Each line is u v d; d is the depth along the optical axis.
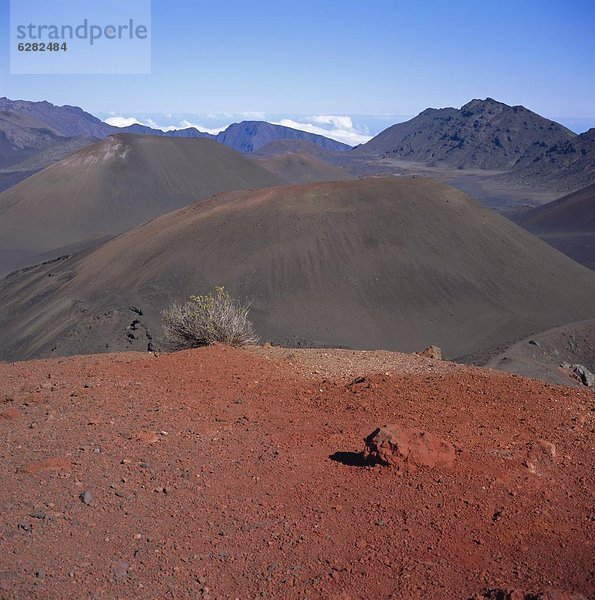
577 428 7.55
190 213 77.38
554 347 46.81
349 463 6.50
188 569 4.77
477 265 67.94
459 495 5.73
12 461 6.22
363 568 4.77
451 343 57.19
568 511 5.54
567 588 4.45
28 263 98.81
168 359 10.55
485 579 4.58
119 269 65.62
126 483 5.92
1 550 4.74
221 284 61.84
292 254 65.69
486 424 7.54
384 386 9.21
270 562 4.87
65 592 4.41
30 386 9.06
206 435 7.21
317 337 56.25
